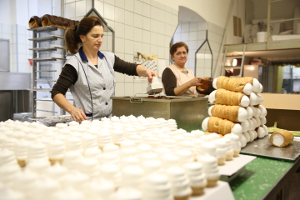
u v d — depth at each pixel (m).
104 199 0.56
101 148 1.01
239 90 1.32
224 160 0.94
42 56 3.36
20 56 3.90
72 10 3.06
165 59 4.00
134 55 3.44
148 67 3.67
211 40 5.21
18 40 3.86
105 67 2.00
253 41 6.51
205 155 0.80
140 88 3.60
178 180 0.64
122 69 2.17
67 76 1.83
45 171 0.67
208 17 5.04
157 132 1.16
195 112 1.82
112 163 0.78
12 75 3.22
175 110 1.62
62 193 0.54
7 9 3.81
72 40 1.95
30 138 1.03
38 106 3.04
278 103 1.96
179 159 0.79
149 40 3.66
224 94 1.33
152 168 0.70
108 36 3.04
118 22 3.17
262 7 6.88
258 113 1.48
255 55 6.18
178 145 1.03
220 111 1.30
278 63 6.44
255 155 1.21
